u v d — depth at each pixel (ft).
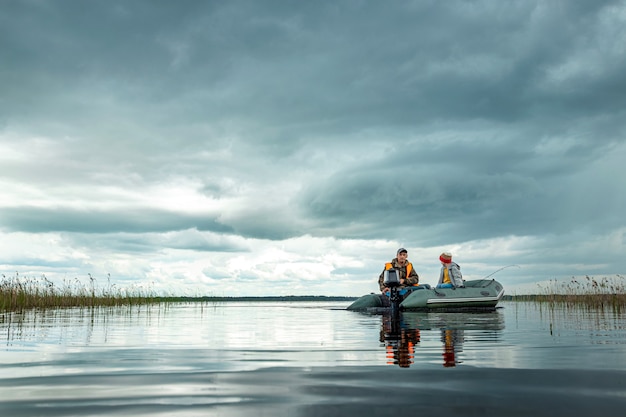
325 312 51.37
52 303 62.18
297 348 16.69
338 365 12.67
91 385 10.15
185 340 19.83
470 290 47.57
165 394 9.25
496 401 8.49
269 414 7.73
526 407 8.08
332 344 17.94
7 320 33.88
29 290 59.72
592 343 17.42
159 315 43.45
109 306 66.23
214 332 24.12
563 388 9.52
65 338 20.65
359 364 12.78
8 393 9.37
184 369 12.18
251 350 16.24
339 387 9.78
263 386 9.95
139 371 11.90
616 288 54.39
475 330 23.54
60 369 12.24
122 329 25.94
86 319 35.53
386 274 45.34
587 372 11.25
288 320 35.35
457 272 48.26
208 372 11.70
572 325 26.45
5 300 54.49
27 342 18.93
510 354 14.43
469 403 8.38
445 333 21.90
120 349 16.61
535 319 32.17
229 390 9.58
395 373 11.31
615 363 12.60
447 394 9.05
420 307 45.62
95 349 16.63
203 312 52.13
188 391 9.50
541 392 9.18
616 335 20.54
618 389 9.41
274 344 18.10
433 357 13.93
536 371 11.41
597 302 55.26
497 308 50.14
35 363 13.29
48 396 9.10
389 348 16.43
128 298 72.28
